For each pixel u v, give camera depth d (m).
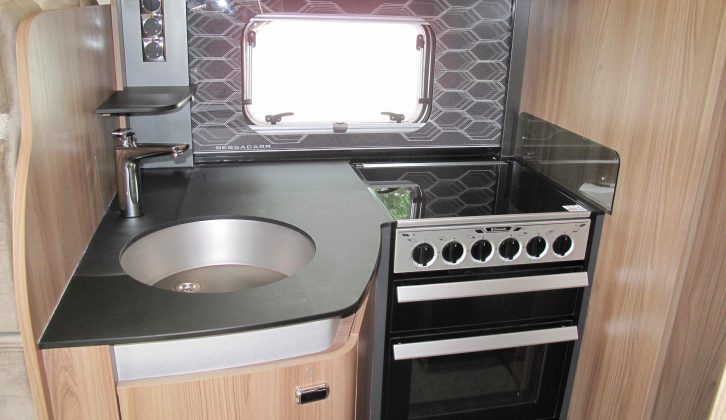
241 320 1.09
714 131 1.33
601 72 1.68
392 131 2.10
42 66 1.03
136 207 1.53
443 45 2.04
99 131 1.49
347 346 1.24
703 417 1.65
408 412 1.79
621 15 1.58
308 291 1.20
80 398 1.08
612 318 1.70
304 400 1.20
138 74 1.82
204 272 1.57
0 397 1.03
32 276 0.99
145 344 1.09
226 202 1.66
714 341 1.55
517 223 1.65
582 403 1.87
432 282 1.65
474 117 2.15
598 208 1.73
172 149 1.52
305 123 2.04
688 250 1.42
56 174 1.12
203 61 1.89
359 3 1.93
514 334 1.74
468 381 1.81
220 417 1.16
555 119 1.92
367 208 1.66
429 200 1.80
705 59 1.32
